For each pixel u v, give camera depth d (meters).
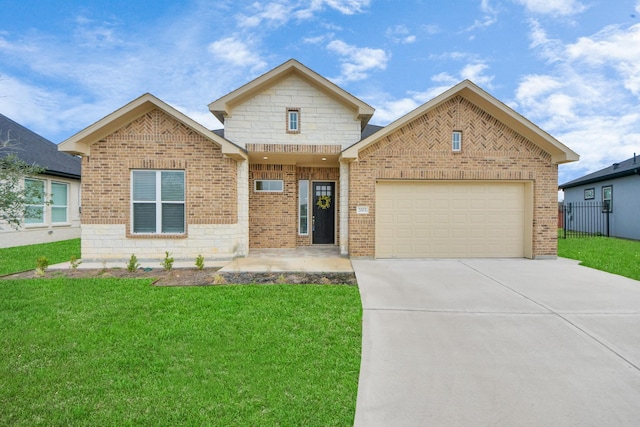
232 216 9.79
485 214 10.38
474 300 5.86
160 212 9.66
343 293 6.18
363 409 2.91
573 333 4.50
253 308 5.32
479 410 2.92
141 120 9.53
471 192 10.35
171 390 3.12
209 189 9.67
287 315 5.02
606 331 4.56
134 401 2.96
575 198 21.80
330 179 12.68
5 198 8.46
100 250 9.51
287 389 3.15
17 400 2.97
